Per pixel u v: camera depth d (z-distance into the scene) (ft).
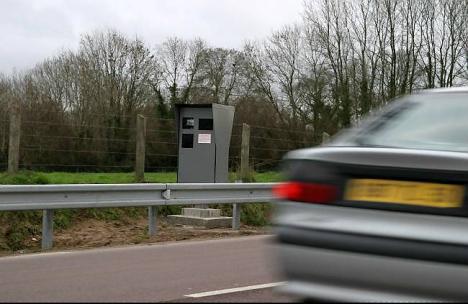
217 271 23.21
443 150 11.76
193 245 30.37
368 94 125.29
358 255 10.30
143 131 43.86
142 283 20.83
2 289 19.62
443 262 9.82
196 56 171.73
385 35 126.72
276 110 133.39
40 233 33.47
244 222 41.14
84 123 58.39
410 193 10.48
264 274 22.67
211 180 42.73
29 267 23.77
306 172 11.36
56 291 19.36
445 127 12.90
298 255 10.84
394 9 125.80
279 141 70.49
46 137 51.26
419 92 14.90
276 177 54.80
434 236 10.02
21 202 27.81
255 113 129.18
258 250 28.73
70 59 144.25
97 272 22.75
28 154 49.73
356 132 13.33
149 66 155.84
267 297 18.89
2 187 26.99
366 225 10.52
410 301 9.99
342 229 10.62
